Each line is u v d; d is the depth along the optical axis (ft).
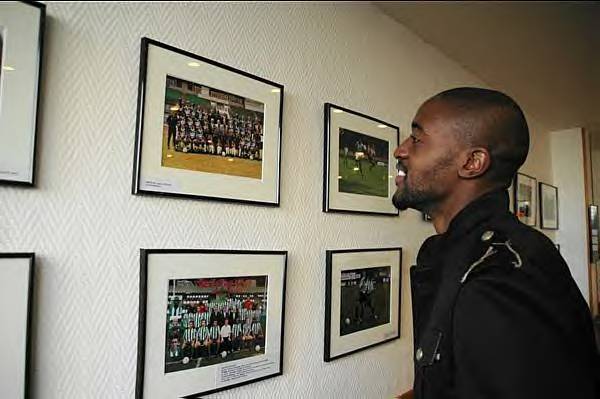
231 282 3.40
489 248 2.06
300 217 4.05
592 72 7.05
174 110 3.05
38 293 2.43
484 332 1.70
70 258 2.56
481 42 6.05
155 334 2.91
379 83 5.16
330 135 4.36
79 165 2.61
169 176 3.00
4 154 2.31
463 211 2.34
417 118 2.65
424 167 2.52
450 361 1.93
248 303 3.52
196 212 3.20
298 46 4.12
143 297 2.85
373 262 4.94
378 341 4.96
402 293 5.45
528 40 5.96
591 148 10.87
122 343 2.77
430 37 5.93
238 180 3.46
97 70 2.70
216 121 3.32
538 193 9.90
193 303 3.14
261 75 3.73
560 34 5.75
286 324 3.87
